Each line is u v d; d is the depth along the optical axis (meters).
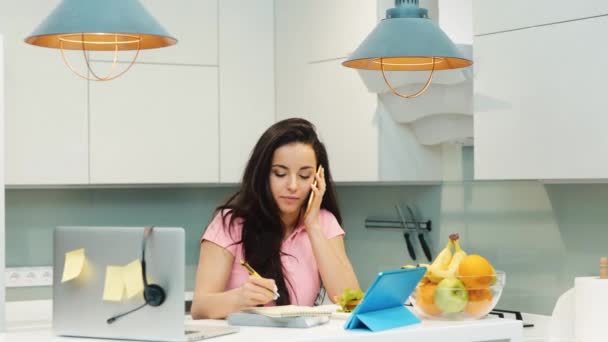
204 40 4.20
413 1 2.75
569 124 2.92
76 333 2.21
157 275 2.11
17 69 3.92
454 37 3.34
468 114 3.43
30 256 4.41
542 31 2.99
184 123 4.16
